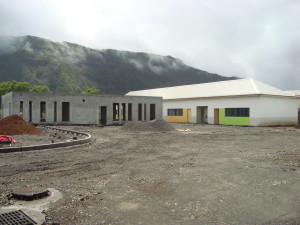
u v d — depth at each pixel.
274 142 16.39
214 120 37.03
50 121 31.59
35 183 6.80
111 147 13.54
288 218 4.78
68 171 8.19
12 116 21.02
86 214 4.84
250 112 32.12
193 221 4.62
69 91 113.62
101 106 37.44
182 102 42.16
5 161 9.48
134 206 5.30
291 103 34.91
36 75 128.50
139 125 25.48
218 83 42.47
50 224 4.38
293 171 8.41
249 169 8.66
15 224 4.33
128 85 178.12
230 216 4.86
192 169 8.62
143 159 10.34
